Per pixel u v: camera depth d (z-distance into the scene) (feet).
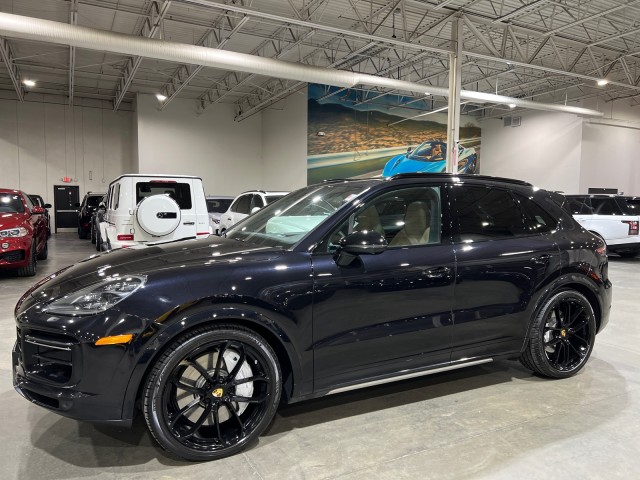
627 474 6.97
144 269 7.45
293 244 8.33
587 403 9.49
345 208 8.71
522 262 9.91
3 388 10.25
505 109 68.28
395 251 8.76
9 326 15.33
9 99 61.36
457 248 9.30
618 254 36.96
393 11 34.32
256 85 55.36
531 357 10.38
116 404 6.72
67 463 7.23
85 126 65.77
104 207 35.45
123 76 54.49
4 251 23.56
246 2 35.50
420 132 66.54
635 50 44.65
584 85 53.67
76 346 6.66
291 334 7.67
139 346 6.68
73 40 30.22
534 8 33.47
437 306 8.96
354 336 8.19
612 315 17.35
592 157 59.52
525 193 10.78
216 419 7.32
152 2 34.86
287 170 63.21
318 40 44.68
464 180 10.07
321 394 8.14
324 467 7.13
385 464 7.22
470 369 11.53
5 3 35.81
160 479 6.79
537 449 7.66
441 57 47.09
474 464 7.22
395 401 9.59
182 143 64.28
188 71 50.67
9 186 62.08
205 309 7.04
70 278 7.82
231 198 43.73
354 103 61.00
